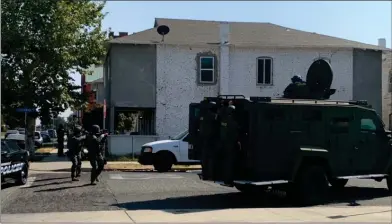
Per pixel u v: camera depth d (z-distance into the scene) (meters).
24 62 24.77
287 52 30.53
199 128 13.02
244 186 12.66
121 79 29.11
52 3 24.47
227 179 11.97
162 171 20.88
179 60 29.62
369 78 31.48
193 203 12.48
